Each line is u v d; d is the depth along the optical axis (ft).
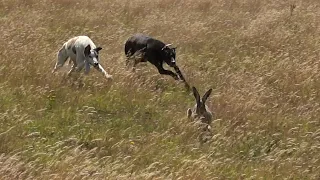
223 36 61.82
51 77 42.29
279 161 31.17
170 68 51.16
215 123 35.22
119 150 31.30
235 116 37.76
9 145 30.53
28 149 29.81
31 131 33.55
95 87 41.86
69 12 68.90
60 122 35.50
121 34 60.13
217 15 70.95
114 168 27.48
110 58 49.96
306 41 59.67
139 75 45.37
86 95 39.93
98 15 68.80
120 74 44.32
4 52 46.62
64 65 47.70
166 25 64.39
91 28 63.21
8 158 27.53
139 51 47.83
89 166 27.14
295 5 76.89
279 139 35.24
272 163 31.04
